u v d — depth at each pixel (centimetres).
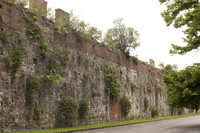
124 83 2828
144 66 3491
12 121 1383
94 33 2339
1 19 1420
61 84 1836
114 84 2541
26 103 1495
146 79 3500
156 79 3878
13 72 1427
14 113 1404
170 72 2117
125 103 2722
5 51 1410
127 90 2883
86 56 2180
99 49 2444
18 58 1449
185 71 2000
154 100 3700
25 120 1468
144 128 1909
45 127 1627
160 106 3925
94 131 1652
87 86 2158
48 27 1784
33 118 1528
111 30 3016
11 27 1477
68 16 2072
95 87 2272
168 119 3425
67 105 1805
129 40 2967
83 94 2088
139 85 3241
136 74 3195
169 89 2175
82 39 2156
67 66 1917
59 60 1830
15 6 1529
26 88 1513
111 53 2664
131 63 3100
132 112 2952
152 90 3650
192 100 2066
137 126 2138
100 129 1828
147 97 3444
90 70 2211
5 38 1412
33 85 1533
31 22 1634
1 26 1415
